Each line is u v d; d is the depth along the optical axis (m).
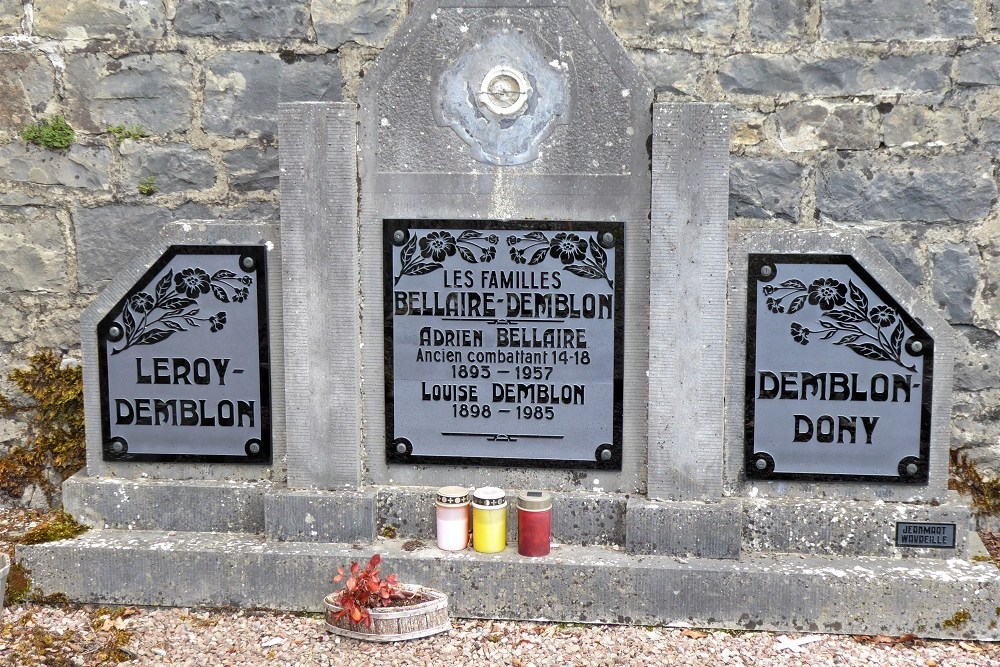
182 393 3.56
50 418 3.95
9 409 3.97
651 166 3.24
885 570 3.18
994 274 3.64
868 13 3.61
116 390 3.58
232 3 3.79
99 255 3.91
